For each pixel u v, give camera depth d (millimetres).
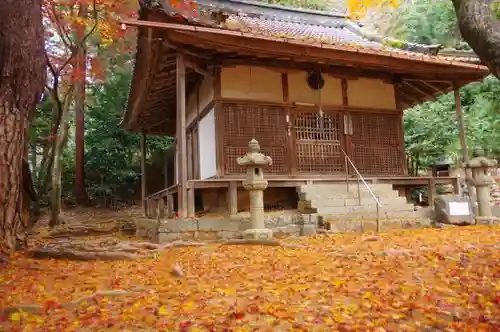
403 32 20891
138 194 21859
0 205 6152
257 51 8930
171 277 4980
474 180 10086
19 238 6500
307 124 10898
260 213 7766
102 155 20438
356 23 16203
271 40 8469
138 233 11125
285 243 7152
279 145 10453
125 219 14836
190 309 3664
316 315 3451
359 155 11305
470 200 9992
